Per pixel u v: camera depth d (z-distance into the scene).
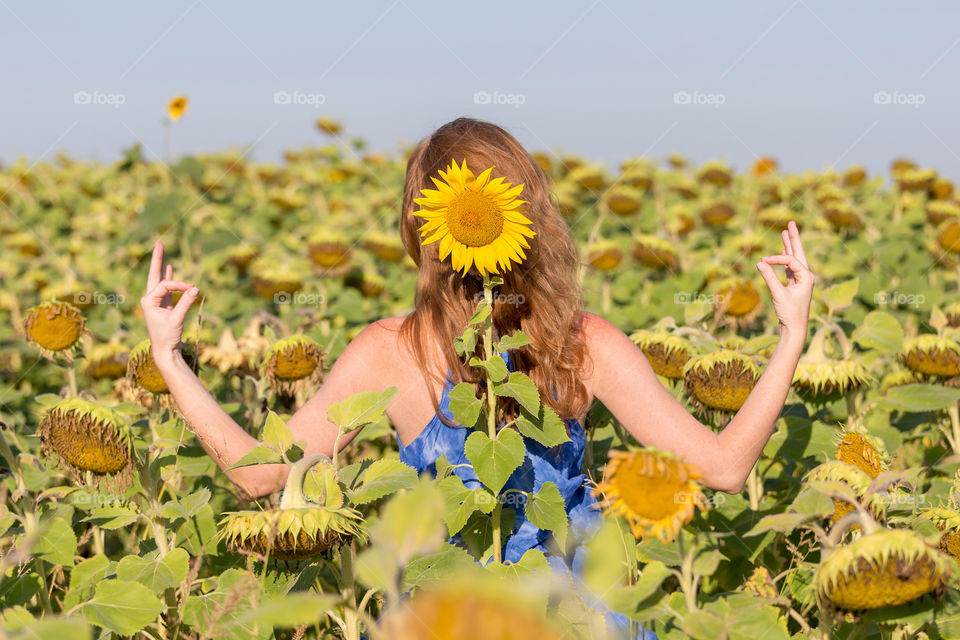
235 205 9.49
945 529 1.69
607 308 4.80
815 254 6.14
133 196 9.68
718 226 7.60
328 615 1.68
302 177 10.95
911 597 1.22
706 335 2.49
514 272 1.68
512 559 1.71
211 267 6.09
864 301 5.10
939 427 2.89
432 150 1.74
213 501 2.60
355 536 1.39
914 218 7.58
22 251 7.02
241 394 3.06
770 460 2.50
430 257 1.72
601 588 0.58
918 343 2.65
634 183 8.79
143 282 6.26
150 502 1.89
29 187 9.93
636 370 1.73
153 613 1.54
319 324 3.65
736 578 2.07
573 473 1.78
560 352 1.69
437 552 1.50
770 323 4.12
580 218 7.64
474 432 1.56
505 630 0.30
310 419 1.76
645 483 1.07
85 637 0.99
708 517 2.12
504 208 1.45
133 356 2.17
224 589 1.70
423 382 1.74
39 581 1.80
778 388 1.69
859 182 9.48
